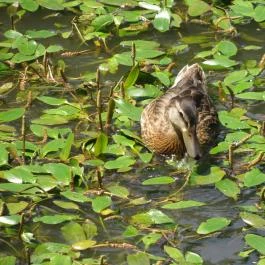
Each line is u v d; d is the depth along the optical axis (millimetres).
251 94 13961
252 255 10844
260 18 15883
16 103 14055
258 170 12102
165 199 11875
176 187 12211
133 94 14016
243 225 11391
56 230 11250
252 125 13320
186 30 16219
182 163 12961
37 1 16422
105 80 14656
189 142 12977
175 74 14906
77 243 10812
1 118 13086
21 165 12289
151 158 12742
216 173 12195
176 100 13461
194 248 10961
